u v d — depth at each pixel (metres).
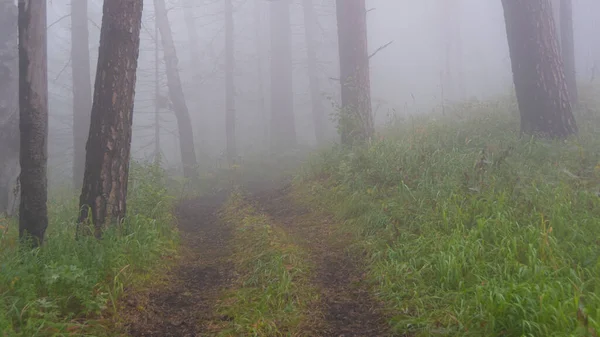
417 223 6.55
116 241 6.38
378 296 5.32
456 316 4.38
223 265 6.96
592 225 5.73
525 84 10.09
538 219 5.95
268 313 4.99
